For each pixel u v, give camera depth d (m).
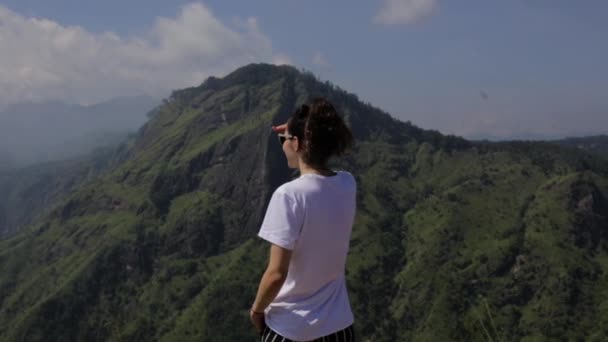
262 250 170.62
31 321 150.75
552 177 177.25
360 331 139.38
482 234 159.00
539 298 134.62
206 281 162.62
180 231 183.12
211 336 137.75
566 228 150.75
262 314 4.62
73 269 173.75
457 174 196.50
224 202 193.00
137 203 198.25
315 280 4.47
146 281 169.00
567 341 120.75
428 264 152.62
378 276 155.25
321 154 4.59
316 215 4.37
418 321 137.50
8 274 189.38
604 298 130.25
